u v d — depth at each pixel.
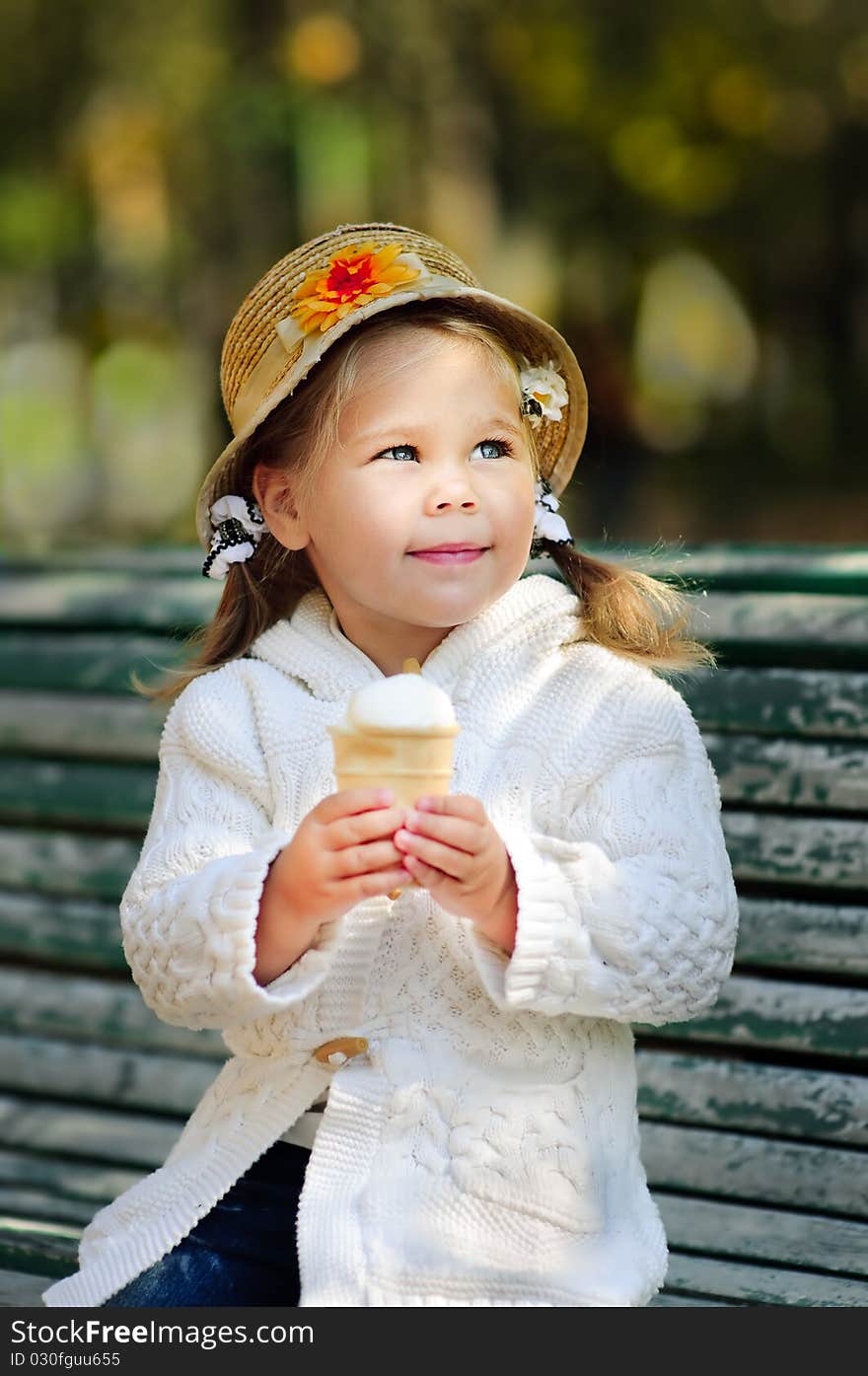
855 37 13.47
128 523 12.68
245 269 13.37
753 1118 2.31
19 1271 2.48
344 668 2.04
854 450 15.71
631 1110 1.92
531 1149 1.80
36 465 13.05
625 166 14.15
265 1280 1.88
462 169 14.09
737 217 15.03
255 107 12.54
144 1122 2.77
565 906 1.74
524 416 2.04
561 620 2.05
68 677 2.81
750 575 2.33
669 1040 2.50
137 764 2.79
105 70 12.61
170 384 13.55
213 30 12.67
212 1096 1.98
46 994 2.84
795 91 13.74
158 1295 1.85
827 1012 2.28
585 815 1.92
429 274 1.98
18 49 12.55
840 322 15.85
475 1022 1.84
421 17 12.79
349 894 1.67
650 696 1.98
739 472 15.20
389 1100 1.82
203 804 1.99
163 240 13.40
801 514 13.43
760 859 2.32
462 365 1.92
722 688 2.33
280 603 2.23
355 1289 1.74
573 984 1.74
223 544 2.11
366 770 1.67
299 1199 1.85
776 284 15.81
